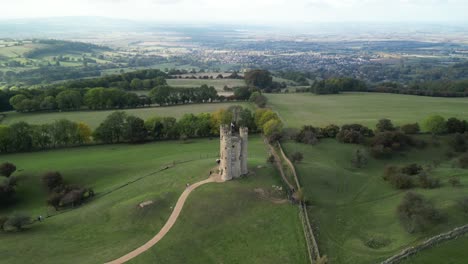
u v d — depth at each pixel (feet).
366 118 620.08
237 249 261.65
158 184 348.79
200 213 293.64
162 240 266.77
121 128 526.98
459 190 321.52
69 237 276.62
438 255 240.73
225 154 334.03
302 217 296.92
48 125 501.97
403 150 472.44
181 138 545.44
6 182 359.25
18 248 262.26
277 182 349.00
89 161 438.81
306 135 494.59
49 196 364.99
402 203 303.48
